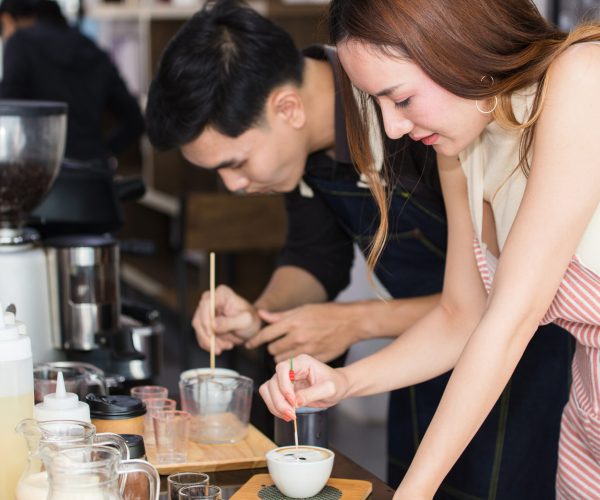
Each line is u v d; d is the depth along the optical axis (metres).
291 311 2.03
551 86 1.33
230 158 1.83
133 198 2.36
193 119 1.77
